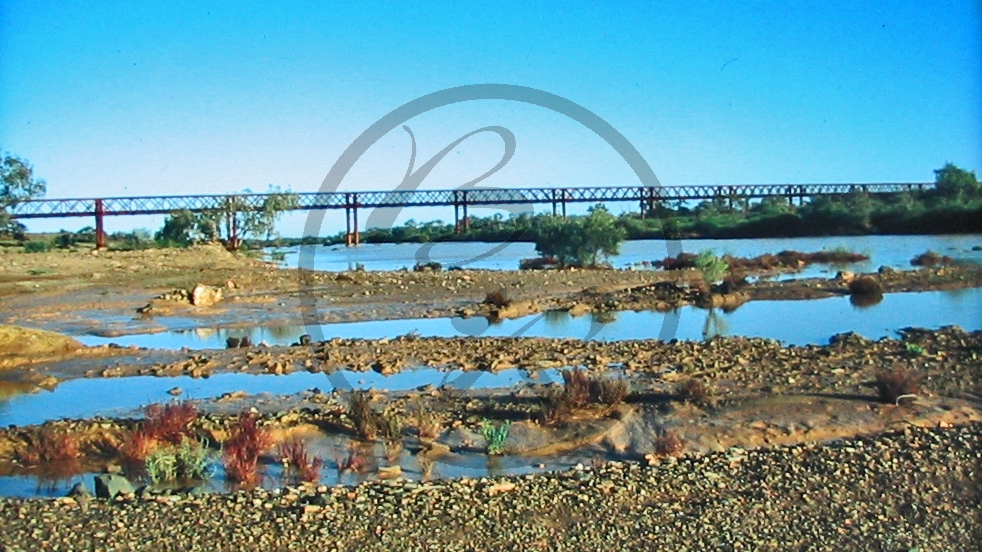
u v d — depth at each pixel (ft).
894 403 40.42
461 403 42.09
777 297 88.53
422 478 31.99
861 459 32.14
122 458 34.81
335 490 29.40
